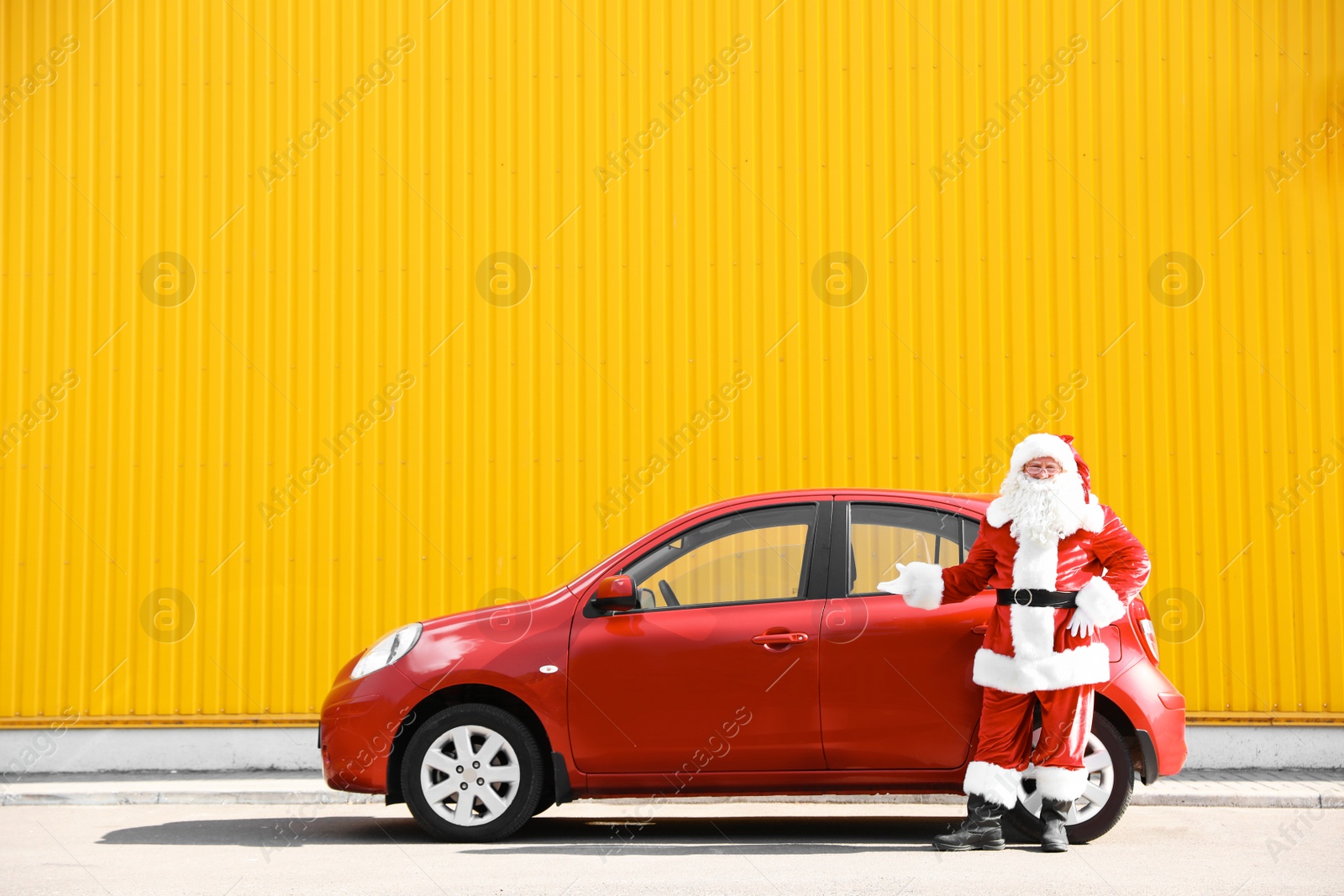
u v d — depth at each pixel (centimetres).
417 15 927
